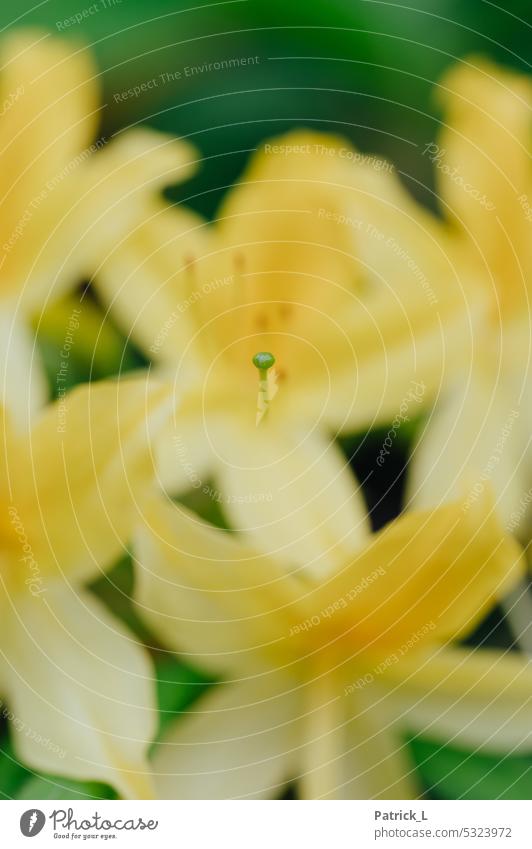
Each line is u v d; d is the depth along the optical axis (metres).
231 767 0.24
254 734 0.24
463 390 0.25
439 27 0.27
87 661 0.24
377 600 0.23
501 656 0.24
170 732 0.24
